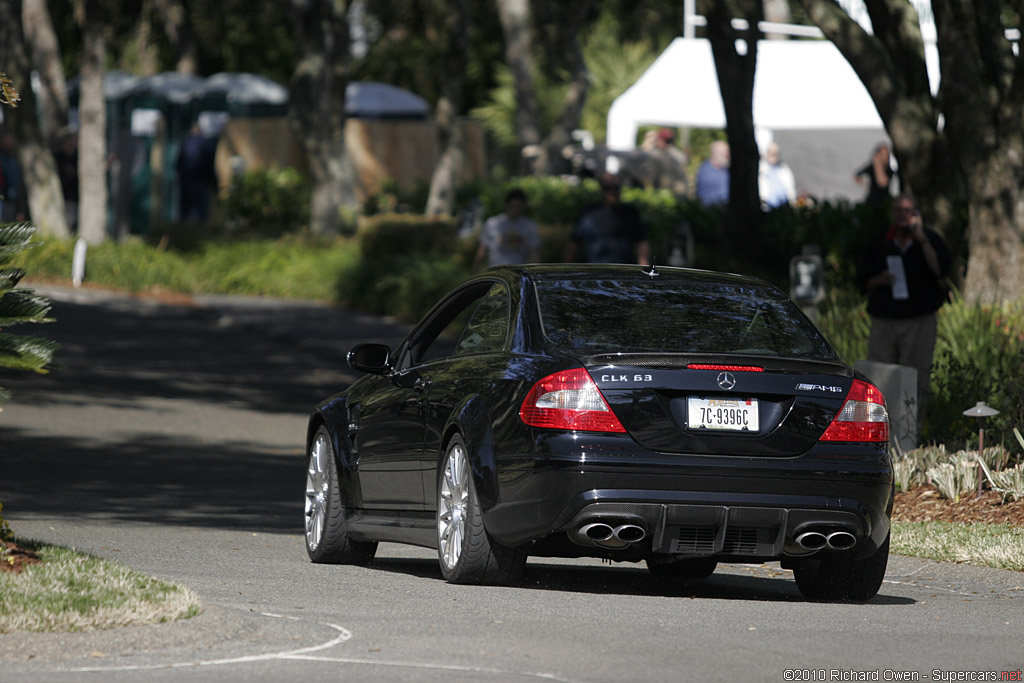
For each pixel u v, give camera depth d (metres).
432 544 29.59
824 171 122.75
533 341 27.45
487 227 67.06
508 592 27.45
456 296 31.58
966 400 44.75
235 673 19.75
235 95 139.12
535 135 119.44
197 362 72.31
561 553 27.42
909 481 40.69
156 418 57.38
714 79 111.00
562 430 26.00
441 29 127.38
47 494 41.34
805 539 26.45
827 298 65.12
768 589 30.91
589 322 27.66
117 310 89.25
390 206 132.25
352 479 32.34
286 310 92.50
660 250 79.00
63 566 24.59
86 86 104.25
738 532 26.33
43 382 63.62
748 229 79.69
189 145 118.25
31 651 20.50
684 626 24.42
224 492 43.59
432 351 31.44
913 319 46.84
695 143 171.62
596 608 25.95
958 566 32.12
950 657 22.67
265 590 27.08
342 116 118.94
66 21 145.12
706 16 78.94
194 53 154.38
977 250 56.06
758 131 110.75
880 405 27.16
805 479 26.28
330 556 32.56
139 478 45.16
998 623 26.14
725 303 28.73
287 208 116.56
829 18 62.50
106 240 105.44
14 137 100.88
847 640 23.72
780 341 27.98
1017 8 54.50
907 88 62.94
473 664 20.75
